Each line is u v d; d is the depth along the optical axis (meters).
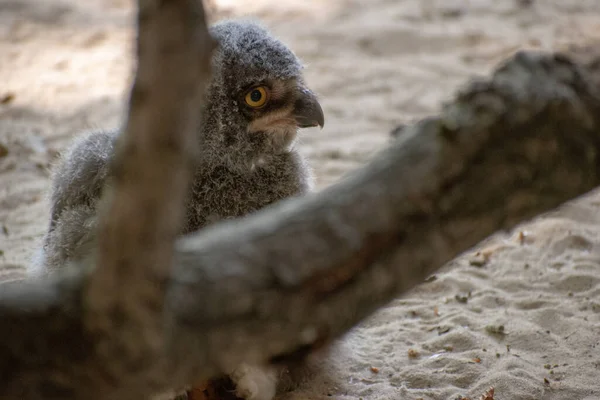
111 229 3.68
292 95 9.28
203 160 8.75
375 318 9.82
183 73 3.51
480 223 4.26
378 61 20.34
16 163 14.48
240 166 9.02
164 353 3.97
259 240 4.09
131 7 24.72
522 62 4.36
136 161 3.56
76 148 9.10
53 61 20.12
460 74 19.30
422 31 21.78
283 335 4.16
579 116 4.23
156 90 3.49
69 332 3.99
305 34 22.14
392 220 4.12
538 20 22.59
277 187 9.18
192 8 3.53
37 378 4.06
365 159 14.76
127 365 4.01
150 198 3.59
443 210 4.18
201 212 8.70
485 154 4.17
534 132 4.19
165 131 3.52
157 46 3.48
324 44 21.42
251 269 4.02
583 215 12.29
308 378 8.58
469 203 4.20
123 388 4.14
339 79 19.08
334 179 13.82
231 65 8.98
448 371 8.59
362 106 17.61
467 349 8.99
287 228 4.10
